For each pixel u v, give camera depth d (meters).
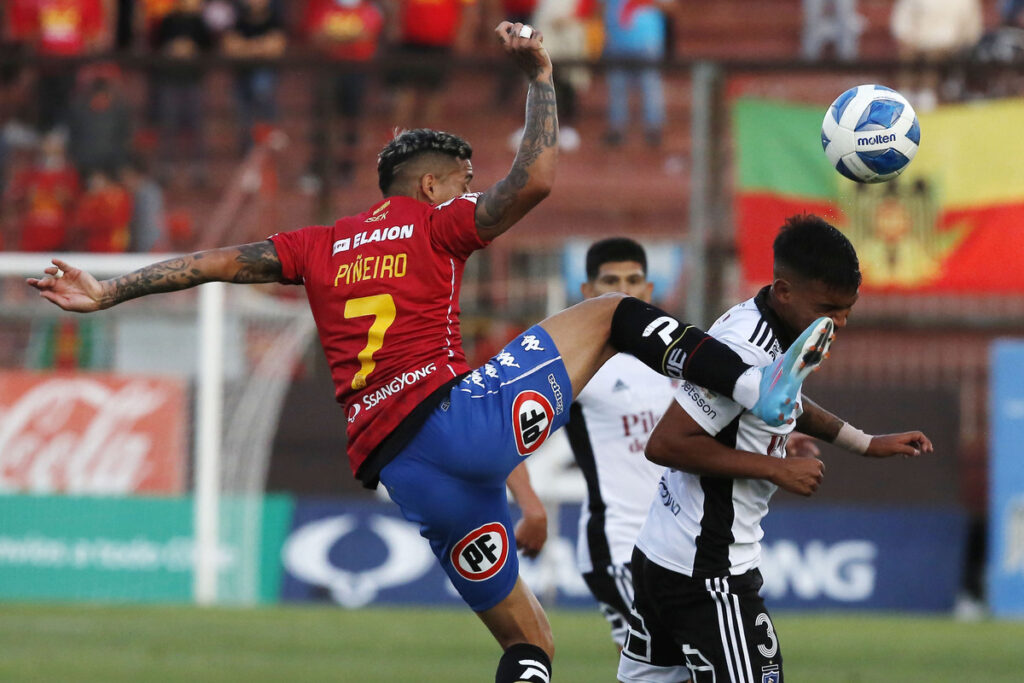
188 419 45.62
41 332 47.72
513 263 49.69
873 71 45.75
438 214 17.03
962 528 43.66
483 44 60.03
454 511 16.70
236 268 17.41
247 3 54.31
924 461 44.25
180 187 54.41
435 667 30.05
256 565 44.94
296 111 54.53
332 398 46.28
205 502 44.56
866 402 44.72
